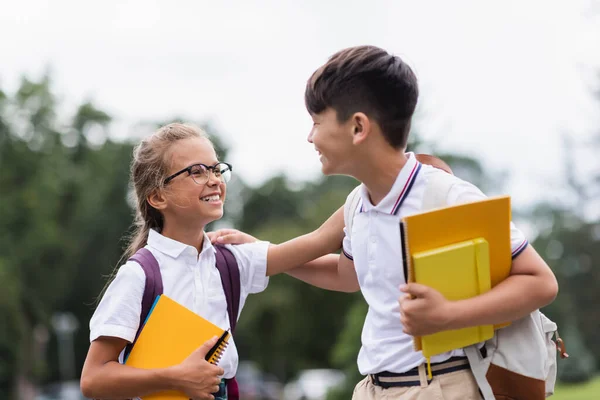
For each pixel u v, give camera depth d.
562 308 34.09
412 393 2.79
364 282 2.97
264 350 43.81
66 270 43.75
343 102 2.76
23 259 38.25
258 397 35.94
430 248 2.54
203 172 3.29
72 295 48.53
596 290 38.38
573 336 32.88
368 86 2.74
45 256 40.44
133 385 2.99
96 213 48.44
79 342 49.12
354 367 20.00
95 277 48.53
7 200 37.91
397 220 2.83
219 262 3.40
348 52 2.81
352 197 3.17
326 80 2.79
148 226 3.44
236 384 3.33
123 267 3.20
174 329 3.07
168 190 3.29
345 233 3.40
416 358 2.79
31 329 40.03
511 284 2.60
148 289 3.16
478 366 2.71
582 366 29.00
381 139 2.77
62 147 42.03
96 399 3.07
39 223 38.84
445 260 2.52
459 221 2.55
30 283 39.56
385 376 2.88
